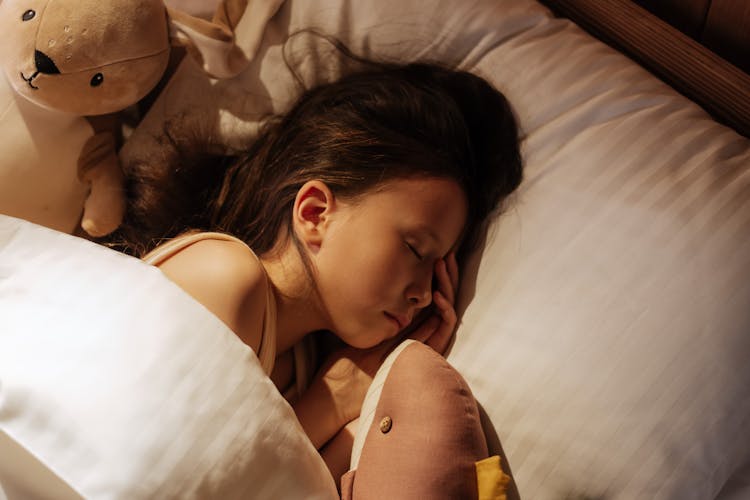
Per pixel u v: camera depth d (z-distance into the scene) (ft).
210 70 3.44
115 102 3.22
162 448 2.14
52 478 2.23
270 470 2.25
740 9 3.10
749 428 2.48
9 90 3.21
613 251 2.70
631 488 2.46
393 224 2.90
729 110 3.03
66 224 3.52
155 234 3.54
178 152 3.54
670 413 2.47
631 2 3.41
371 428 2.60
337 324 3.02
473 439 2.47
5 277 2.41
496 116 3.23
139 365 2.20
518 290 2.83
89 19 2.95
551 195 2.96
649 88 3.06
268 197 3.18
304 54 3.54
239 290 2.64
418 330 3.06
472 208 3.15
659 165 2.81
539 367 2.65
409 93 3.19
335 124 3.15
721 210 2.64
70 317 2.27
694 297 2.54
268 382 2.31
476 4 3.41
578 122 3.06
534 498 2.57
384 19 3.47
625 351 2.55
